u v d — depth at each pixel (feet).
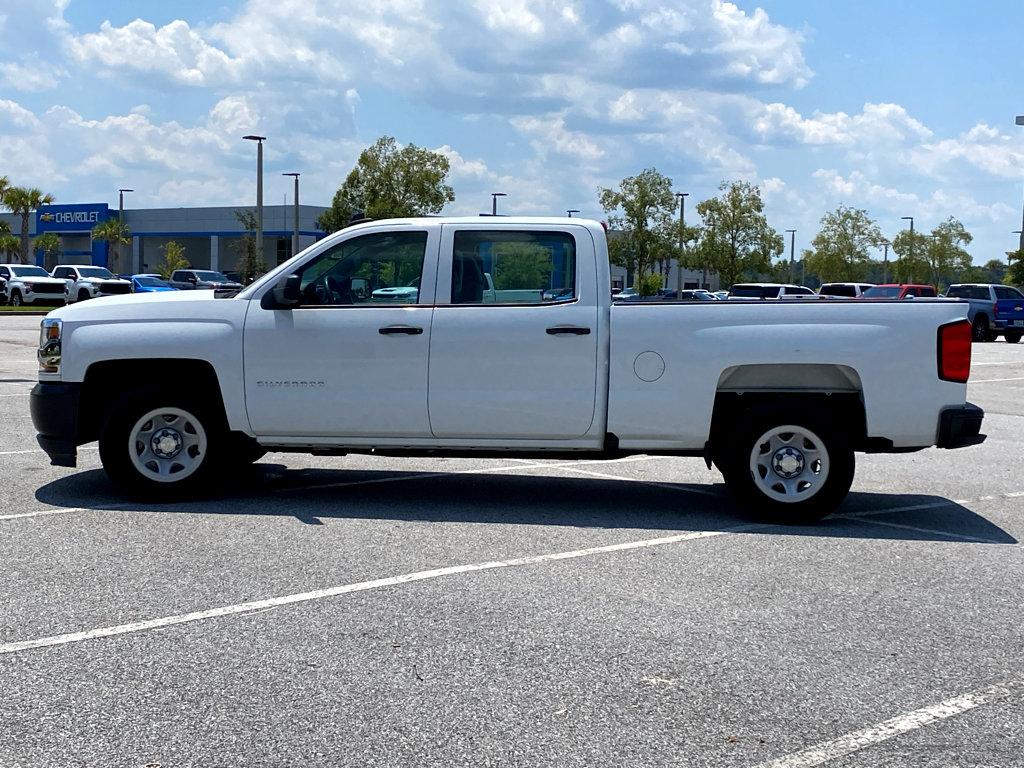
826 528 25.29
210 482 27.35
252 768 12.49
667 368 25.16
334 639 16.79
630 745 13.21
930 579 20.86
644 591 19.66
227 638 16.78
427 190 159.02
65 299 153.17
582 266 25.58
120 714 13.91
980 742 13.47
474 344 25.46
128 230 262.26
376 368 25.71
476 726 13.67
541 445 25.80
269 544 22.70
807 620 18.15
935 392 24.80
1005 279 167.84
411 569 20.93
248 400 26.02
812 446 25.35
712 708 14.37
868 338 24.72
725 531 24.77
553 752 13.00
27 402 47.06
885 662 16.20
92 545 22.36
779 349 24.81
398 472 32.24
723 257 207.72
